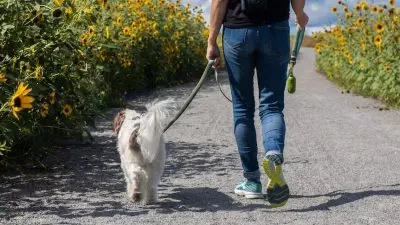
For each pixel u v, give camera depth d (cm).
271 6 508
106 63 1273
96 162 707
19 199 544
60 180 619
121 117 561
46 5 690
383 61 1375
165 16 1903
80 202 537
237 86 535
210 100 1433
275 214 499
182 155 763
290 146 818
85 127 821
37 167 671
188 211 510
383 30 1356
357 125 1005
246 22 511
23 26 649
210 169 681
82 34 827
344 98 1462
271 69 520
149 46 1695
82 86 786
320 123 1030
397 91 1255
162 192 576
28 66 636
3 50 635
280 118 515
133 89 1612
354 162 707
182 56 1992
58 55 705
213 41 532
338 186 593
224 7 523
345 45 1819
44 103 675
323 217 489
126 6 1509
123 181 617
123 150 538
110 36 1230
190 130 966
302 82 2052
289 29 525
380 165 688
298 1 527
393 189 576
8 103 519
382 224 470
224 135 920
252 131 545
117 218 488
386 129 957
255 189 550
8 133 575
